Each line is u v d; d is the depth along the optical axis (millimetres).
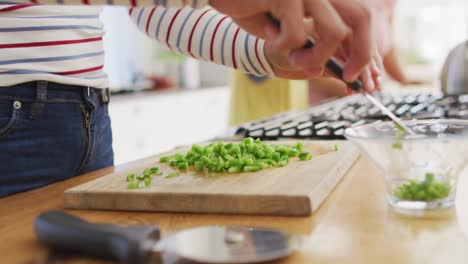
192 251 625
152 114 2994
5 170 988
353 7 730
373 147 744
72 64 1045
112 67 3438
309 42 739
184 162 954
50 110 1027
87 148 1087
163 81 3395
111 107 2682
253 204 784
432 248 648
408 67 4094
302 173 871
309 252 654
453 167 742
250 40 1022
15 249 700
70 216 677
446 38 4164
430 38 4199
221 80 4000
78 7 1056
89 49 1080
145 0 758
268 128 1293
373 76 972
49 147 1033
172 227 759
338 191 858
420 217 731
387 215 746
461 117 1384
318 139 1195
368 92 828
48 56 1013
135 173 942
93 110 1095
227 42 1046
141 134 2914
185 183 859
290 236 656
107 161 1156
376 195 825
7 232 757
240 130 1331
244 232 670
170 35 1086
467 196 831
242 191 799
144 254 615
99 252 629
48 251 688
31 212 839
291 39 710
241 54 1031
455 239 666
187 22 1074
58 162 1047
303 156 958
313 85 2588
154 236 643
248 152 962
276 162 944
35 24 993
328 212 774
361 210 770
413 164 742
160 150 3088
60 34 1021
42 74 1003
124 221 790
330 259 635
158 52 3785
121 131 2764
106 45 3391
